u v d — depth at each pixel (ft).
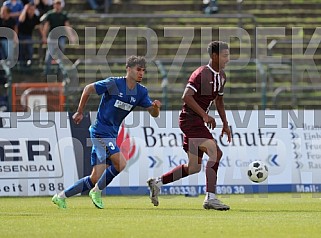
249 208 97.19
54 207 100.22
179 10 209.97
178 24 202.08
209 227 71.31
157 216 83.87
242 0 208.44
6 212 90.89
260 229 69.56
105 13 205.57
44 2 175.63
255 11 210.79
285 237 63.16
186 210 93.15
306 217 82.84
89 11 206.80
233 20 203.82
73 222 76.38
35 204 107.34
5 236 63.87
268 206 101.30
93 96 152.35
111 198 123.03
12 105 147.02
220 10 209.36
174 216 83.76
